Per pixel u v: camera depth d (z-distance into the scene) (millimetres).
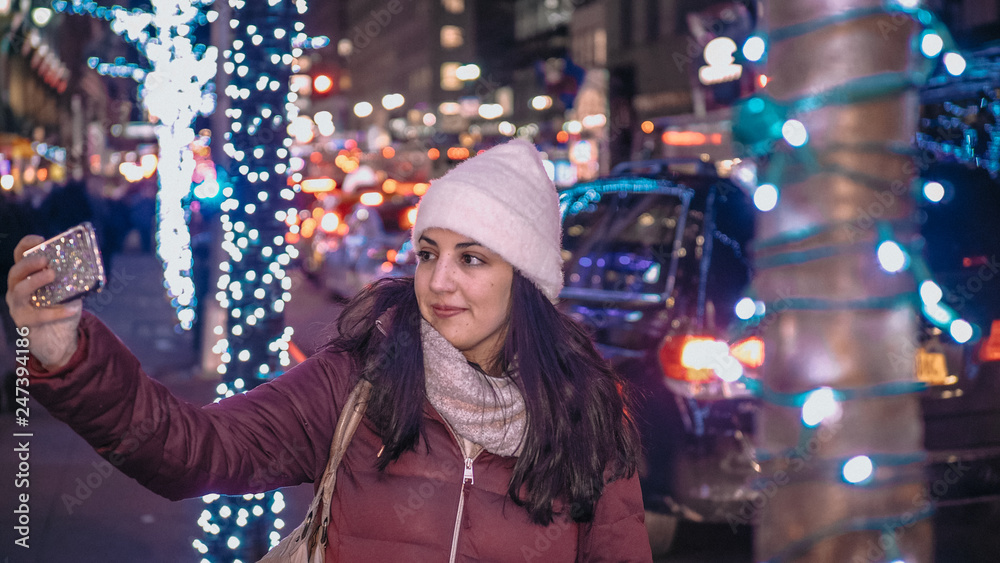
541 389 1838
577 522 1900
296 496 6012
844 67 2195
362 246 14188
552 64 23609
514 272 1896
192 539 5188
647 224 5281
